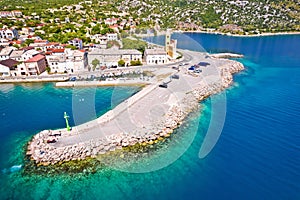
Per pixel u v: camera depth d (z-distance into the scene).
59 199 36.25
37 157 43.78
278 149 46.44
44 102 70.75
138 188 37.62
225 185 37.94
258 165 42.19
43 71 95.12
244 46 164.25
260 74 98.69
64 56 93.88
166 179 39.25
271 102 68.69
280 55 137.62
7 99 73.44
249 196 35.91
